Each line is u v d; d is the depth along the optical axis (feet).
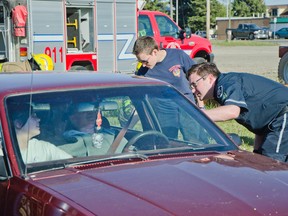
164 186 10.64
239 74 17.08
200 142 13.91
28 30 48.73
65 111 13.21
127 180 10.94
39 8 49.26
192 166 11.94
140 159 12.42
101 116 13.66
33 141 12.42
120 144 13.46
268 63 96.02
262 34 225.35
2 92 12.93
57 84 13.71
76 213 9.63
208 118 14.75
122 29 54.90
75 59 52.06
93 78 14.55
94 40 53.26
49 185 10.82
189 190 10.48
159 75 21.89
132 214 9.51
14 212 11.00
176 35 58.34
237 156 13.09
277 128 16.97
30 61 33.19
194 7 257.96
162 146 13.50
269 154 16.97
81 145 13.05
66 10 51.21
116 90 14.17
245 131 32.17
